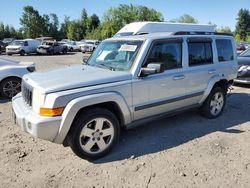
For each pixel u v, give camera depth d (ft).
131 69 14.49
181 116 19.86
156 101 15.40
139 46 15.05
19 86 25.53
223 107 20.08
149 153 14.20
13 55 94.43
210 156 13.91
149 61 14.97
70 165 13.08
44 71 15.46
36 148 14.83
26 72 25.75
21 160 13.52
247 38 276.62
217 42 19.31
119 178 12.00
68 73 14.47
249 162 13.35
